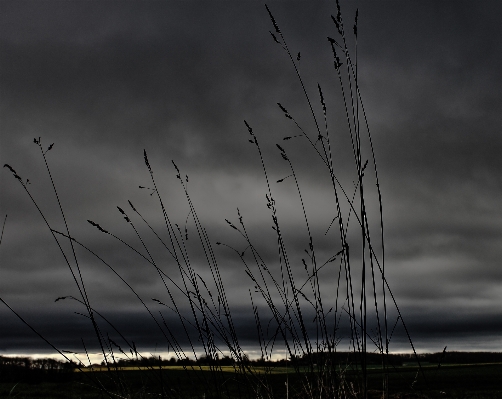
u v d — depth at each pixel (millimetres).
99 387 2602
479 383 17688
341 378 2670
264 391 2768
